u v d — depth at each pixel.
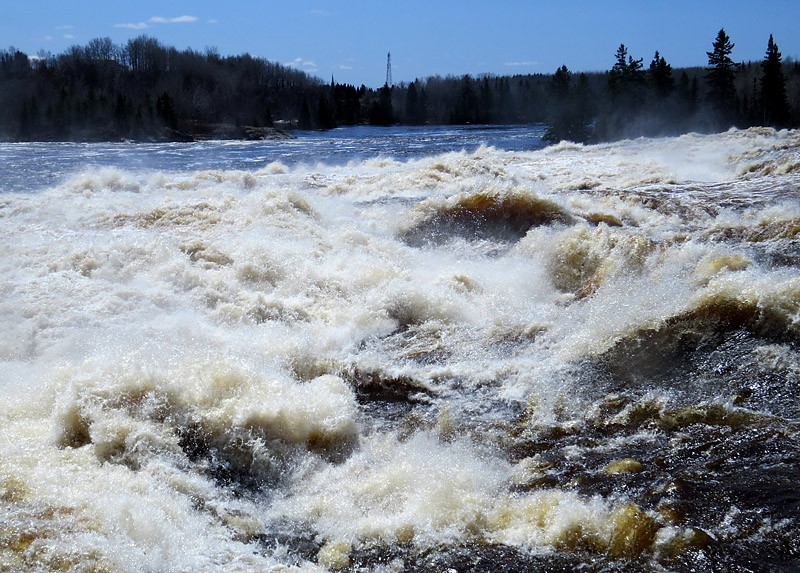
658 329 5.98
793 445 4.48
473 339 6.76
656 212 11.34
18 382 5.68
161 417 4.96
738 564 3.54
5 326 6.74
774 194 12.10
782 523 3.78
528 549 3.82
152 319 7.17
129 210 11.21
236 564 3.76
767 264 7.59
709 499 4.03
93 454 4.64
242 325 7.24
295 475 4.71
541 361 6.09
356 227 10.87
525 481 4.43
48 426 4.98
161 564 3.66
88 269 8.35
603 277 7.67
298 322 7.37
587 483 4.31
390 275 8.43
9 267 8.27
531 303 7.63
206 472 4.69
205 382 5.21
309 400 5.16
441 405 5.63
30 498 4.00
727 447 4.55
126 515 3.90
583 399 5.41
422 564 3.79
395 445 5.04
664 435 4.81
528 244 9.02
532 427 5.13
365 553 3.90
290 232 10.03
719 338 5.79
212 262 8.70
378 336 7.10
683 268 7.30
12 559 3.49
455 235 10.67
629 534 3.80
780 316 5.66
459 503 4.18
